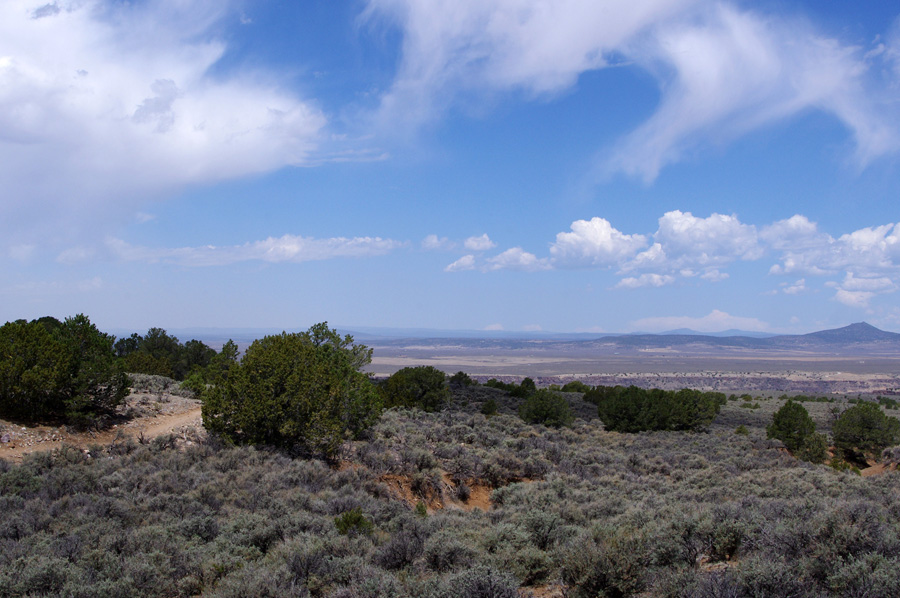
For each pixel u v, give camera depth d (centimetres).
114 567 1106
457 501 2428
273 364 2631
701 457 3394
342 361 3053
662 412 4962
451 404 5209
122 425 2641
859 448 4294
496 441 3372
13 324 2539
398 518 1719
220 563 1171
